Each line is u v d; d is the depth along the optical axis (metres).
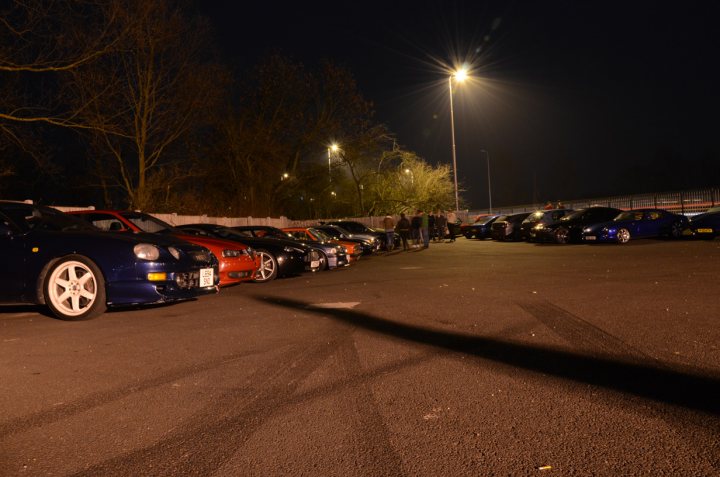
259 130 32.53
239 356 4.64
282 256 11.46
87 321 6.57
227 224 24.16
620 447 2.63
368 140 36.91
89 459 2.65
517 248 21.45
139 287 6.74
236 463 2.57
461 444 2.73
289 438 2.85
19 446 2.82
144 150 21.95
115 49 14.79
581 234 21.14
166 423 3.10
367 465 2.52
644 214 20.88
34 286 6.76
